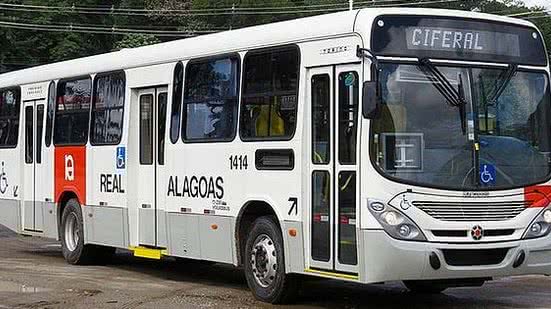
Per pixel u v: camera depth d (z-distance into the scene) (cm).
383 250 992
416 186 1005
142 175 1422
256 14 5925
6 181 1836
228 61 1243
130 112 1448
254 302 1165
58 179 1655
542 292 1266
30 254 1820
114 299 1200
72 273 1490
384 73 1016
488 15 1081
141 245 1422
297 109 1105
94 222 1542
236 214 1204
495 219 1035
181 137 1326
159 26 6378
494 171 1042
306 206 1091
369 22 1021
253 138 1180
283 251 1129
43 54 5869
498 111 1060
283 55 1140
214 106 1263
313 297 1211
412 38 1034
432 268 1002
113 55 1520
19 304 1167
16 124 1809
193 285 1338
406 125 1016
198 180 1285
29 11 5788
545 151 1085
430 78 1033
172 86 1355
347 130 1038
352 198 1026
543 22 4559
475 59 1059
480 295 1237
